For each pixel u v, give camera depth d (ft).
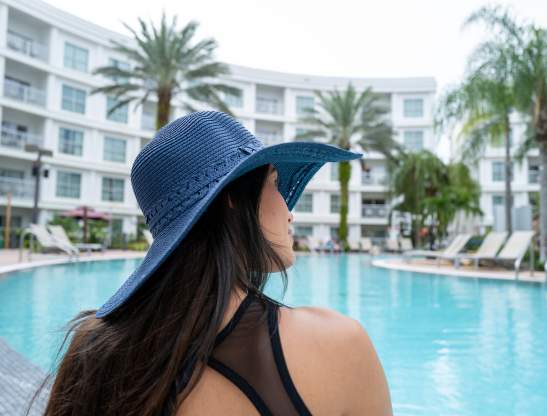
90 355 1.68
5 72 80.53
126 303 1.78
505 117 39.65
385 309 18.97
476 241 49.57
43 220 81.82
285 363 1.49
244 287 1.69
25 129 82.89
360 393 1.56
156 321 1.62
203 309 1.58
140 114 98.27
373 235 116.37
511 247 31.94
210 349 1.49
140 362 1.59
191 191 1.73
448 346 12.69
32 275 30.96
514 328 15.12
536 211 70.79
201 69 59.82
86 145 89.92
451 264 44.34
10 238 71.56
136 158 1.91
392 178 78.64
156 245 1.76
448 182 69.31
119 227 94.48
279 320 1.58
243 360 1.50
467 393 8.97
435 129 40.42
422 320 16.52
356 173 115.03
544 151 35.14
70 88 88.22
